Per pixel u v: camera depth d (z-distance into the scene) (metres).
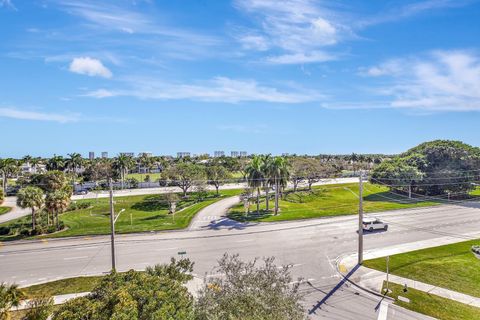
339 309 24.94
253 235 45.44
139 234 46.44
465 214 59.88
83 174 124.12
